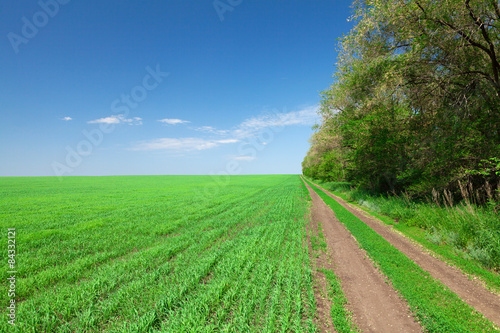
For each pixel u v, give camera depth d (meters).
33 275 7.14
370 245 9.37
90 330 4.61
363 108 19.11
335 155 31.42
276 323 4.76
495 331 4.28
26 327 4.64
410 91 14.05
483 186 11.66
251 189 45.97
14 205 22.84
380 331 4.51
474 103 12.16
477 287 6.11
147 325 4.59
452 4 10.18
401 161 17.69
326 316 5.04
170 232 13.05
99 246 9.98
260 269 7.17
